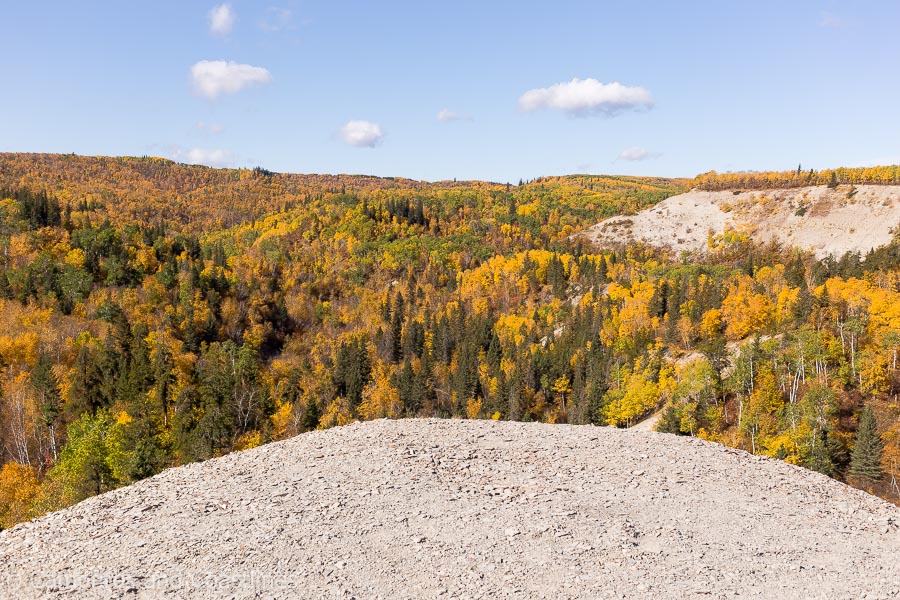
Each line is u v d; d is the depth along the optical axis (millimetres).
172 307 114812
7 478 38938
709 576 13695
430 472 19719
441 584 12977
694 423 61188
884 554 15484
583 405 77250
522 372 90938
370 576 13227
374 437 23812
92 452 35312
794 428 54312
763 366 65438
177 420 56344
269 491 18094
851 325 68000
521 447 22984
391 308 145875
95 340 89875
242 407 63438
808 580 13781
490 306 153875
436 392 95125
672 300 107062
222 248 182500
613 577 13422
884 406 60406
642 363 78125
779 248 188375
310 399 66125
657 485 19328
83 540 15164
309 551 14281
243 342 114625
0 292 102812
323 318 141625
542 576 13391
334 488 18266
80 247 136125
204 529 15500
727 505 18062
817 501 19203
